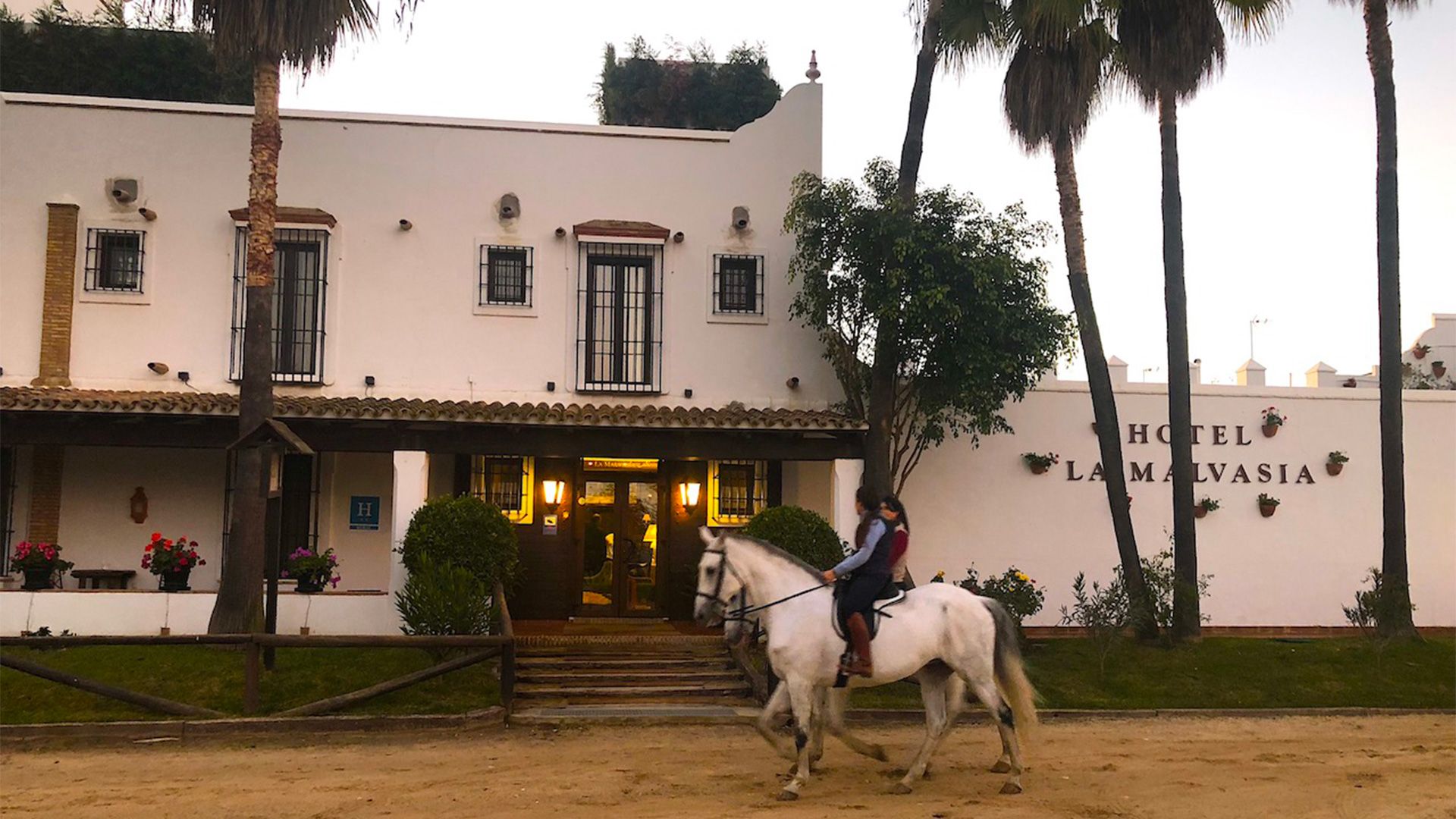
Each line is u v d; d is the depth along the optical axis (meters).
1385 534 17.39
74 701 12.49
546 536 19.09
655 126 28.03
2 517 17.25
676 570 19.25
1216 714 13.99
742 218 19.25
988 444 19.53
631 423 16.62
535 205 19.03
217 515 17.81
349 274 18.48
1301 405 20.39
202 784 9.59
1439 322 25.81
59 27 23.77
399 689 13.21
